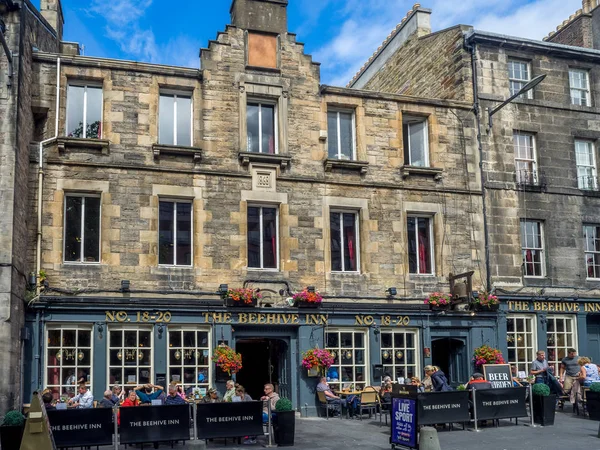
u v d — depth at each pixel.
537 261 23.97
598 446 14.66
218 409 14.81
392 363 21.66
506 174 23.81
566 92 25.20
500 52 24.55
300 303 20.47
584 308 24.03
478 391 16.91
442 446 14.76
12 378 16.59
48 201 19.14
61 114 19.64
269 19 21.98
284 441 15.06
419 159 23.47
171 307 19.39
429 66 26.48
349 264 21.94
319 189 21.64
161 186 20.11
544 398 17.52
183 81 20.84
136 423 14.14
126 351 19.12
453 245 22.78
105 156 19.78
